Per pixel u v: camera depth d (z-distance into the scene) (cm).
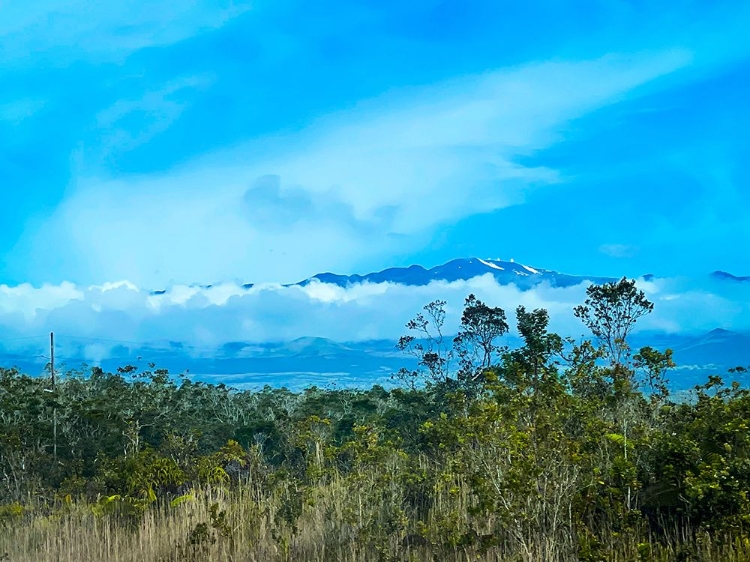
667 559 855
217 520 1170
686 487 945
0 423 3045
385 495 1129
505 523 917
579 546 866
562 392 1000
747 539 834
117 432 2917
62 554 1194
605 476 989
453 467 1095
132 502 1406
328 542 1145
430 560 991
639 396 1145
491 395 1102
